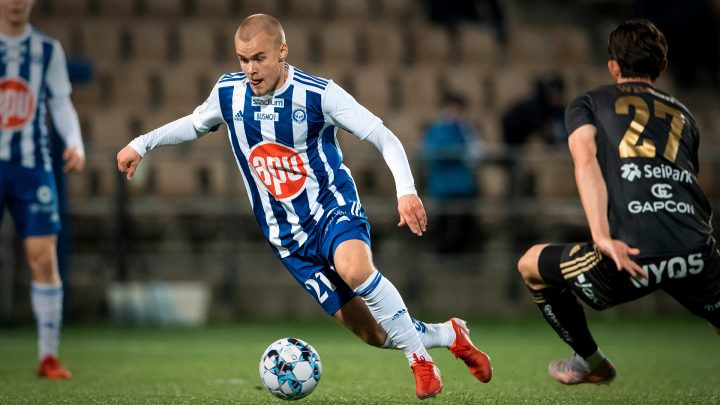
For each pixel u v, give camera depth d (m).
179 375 20.09
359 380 18.75
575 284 13.52
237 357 24.52
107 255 35.88
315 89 13.81
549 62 47.78
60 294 19.77
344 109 13.84
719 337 31.19
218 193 37.44
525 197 36.62
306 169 14.03
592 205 12.55
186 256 36.50
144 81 43.50
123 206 35.50
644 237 12.71
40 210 19.20
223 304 36.31
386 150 13.77
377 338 14.47
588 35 52.91
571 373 15.60
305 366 14.18
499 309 37.03
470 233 36.22
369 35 46.56
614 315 38.31
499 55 47.41
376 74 44.25
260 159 14.17
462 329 14.72
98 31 45.03
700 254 12.77
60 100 19.75
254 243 37.25
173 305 34.75
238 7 47.69
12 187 19.00
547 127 37.78
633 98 13.39
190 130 14.63
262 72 13.48
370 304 13.46
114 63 44.06
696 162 13.50
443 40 47.06
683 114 13.43
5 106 18.70
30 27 19.20
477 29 47.59
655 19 48.00
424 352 13.66
